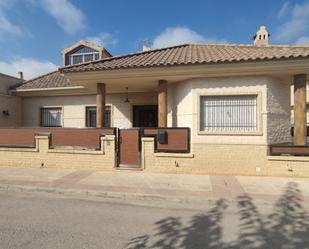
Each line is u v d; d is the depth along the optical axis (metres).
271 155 8.62
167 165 9.14
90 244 4.10
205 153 8.98
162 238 4.35
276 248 4.01
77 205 6.16
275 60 8.15
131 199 6.70
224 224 4.99
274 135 8.92
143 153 9.30
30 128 10.34
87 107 13.91
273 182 7.86
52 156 10.02
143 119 13.32
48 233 4.51
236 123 8.99
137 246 4.05
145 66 9.03
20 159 10.32
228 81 8.92
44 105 14.37
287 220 5.21
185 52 11.02
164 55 10.70
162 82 9.74
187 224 4.99
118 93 13.36
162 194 6.73
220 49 10.98
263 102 8.69
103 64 9.90
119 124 13.38
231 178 8.37
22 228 4.72
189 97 9.32
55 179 8.29
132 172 9.20
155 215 5.50
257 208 5.94
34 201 6.48
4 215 5.43
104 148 9.57
